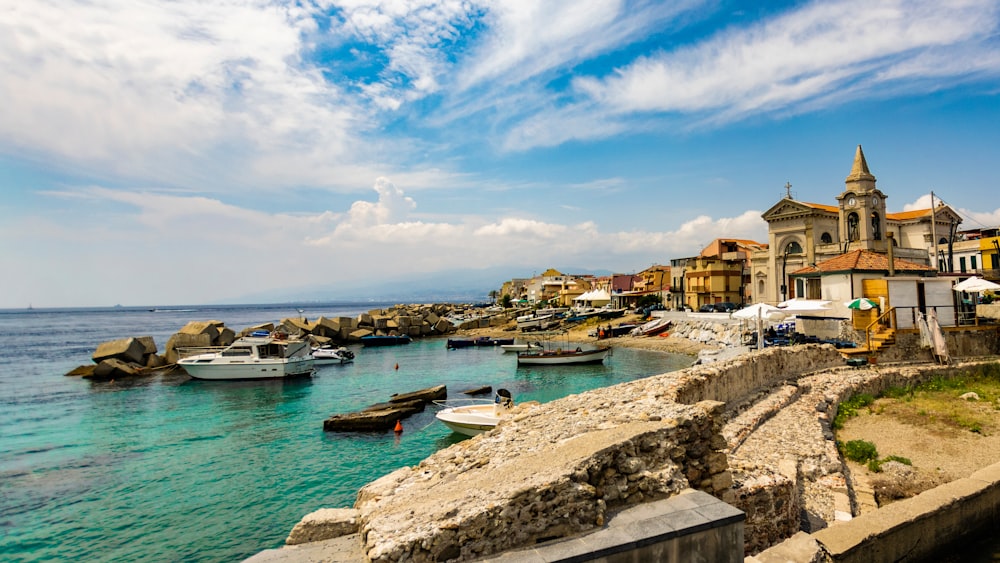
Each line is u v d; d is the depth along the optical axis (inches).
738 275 3538.4
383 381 2053.4
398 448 1097.4
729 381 764.0
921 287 1278.3
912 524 296.8
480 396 1686.8
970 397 885.2
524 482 292.5
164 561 654.5
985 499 335.0
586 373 2174.0
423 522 279.4
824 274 1517.0
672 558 277.7
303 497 842.8
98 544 696.4
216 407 1568.7
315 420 1374.3
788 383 933.8
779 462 542.6
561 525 282.8
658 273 4783.5
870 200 2346.2
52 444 1168.2
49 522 759.7
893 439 699.4
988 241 2325.3
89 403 1651.1
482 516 271.9
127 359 2364.7
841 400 870.4
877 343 1163.9
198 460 1033.5
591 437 359.6
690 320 3053.6
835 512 474.0
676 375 660.1
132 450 1111.0
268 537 711.7
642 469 323.6
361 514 354.9
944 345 1143.0
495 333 4284.0
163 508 805.2
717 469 369.4
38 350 3388.3
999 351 1263.5
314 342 3440.0
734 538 294.7
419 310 6633.9
